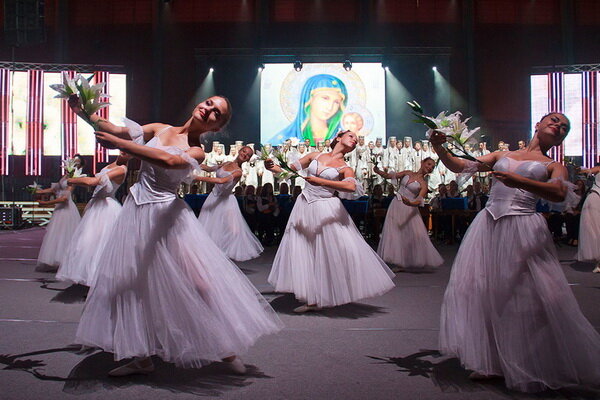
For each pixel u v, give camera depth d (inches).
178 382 110.3
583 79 792.9
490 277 108.5
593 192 293.0
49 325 161.9
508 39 887.7
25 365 121.0
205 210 297.6
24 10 497.4
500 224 110.0
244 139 854.5
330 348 139.0
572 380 102.8
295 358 129.5
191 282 107.0
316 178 179.3
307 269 184.4
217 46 896.3
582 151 786.2
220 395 103.3
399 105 851.4
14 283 246.8
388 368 121.6
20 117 778.8
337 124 823.1
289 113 826.2
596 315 178.7
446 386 109.3
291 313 184.9
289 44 894.4
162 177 110.1
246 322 110.3
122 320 103.9
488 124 880.9
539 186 104.0
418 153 697.6
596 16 882.1
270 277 191.3
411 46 869.8
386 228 300.7
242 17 897.5
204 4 898.7
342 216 186.4
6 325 161.8
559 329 102.8
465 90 880.3
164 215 108.8
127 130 113.3
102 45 896.3
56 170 797.2
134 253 106.0
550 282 105.1
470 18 884.0
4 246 435.2
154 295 104.6
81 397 101.2
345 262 181.2
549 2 887.7
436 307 197.0
